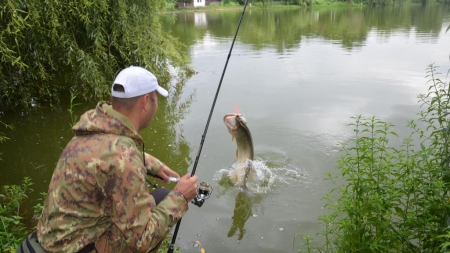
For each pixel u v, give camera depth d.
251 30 19.73
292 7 40.91
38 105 7.76
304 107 7.97
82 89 7.98
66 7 7.00
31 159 5.92
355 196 3.24
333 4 45.47
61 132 6.93
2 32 5.84
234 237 4.09
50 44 7.21
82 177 1.80
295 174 5.31
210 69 11.35
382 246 2.72
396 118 7.19
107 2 7.75
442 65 11.20
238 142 5.03
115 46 7.98
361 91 9.02
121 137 1.88
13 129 6.98
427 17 26.08
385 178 3.05
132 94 1.94
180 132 6.84
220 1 44.41
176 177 2.82
